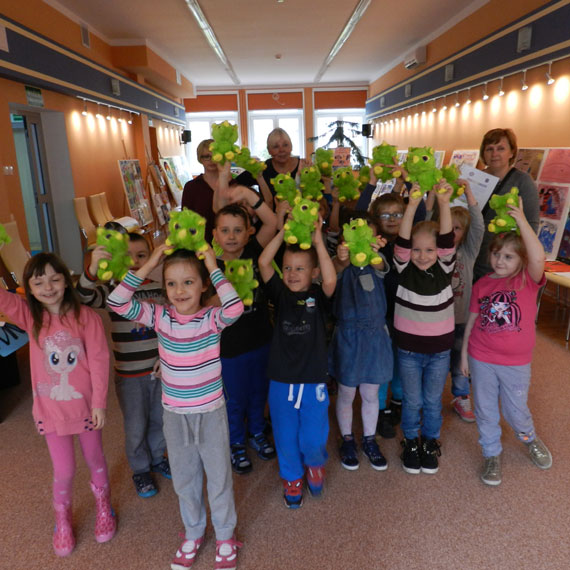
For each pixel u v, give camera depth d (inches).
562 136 184.7
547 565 64.4
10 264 158.2
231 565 64.7
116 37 305.9
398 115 409.1
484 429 83.1
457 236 92.8
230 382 84.0
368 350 83.0
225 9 253.3
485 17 239.3
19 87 192.5
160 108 404.2
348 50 366.3
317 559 66.6
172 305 66.4
